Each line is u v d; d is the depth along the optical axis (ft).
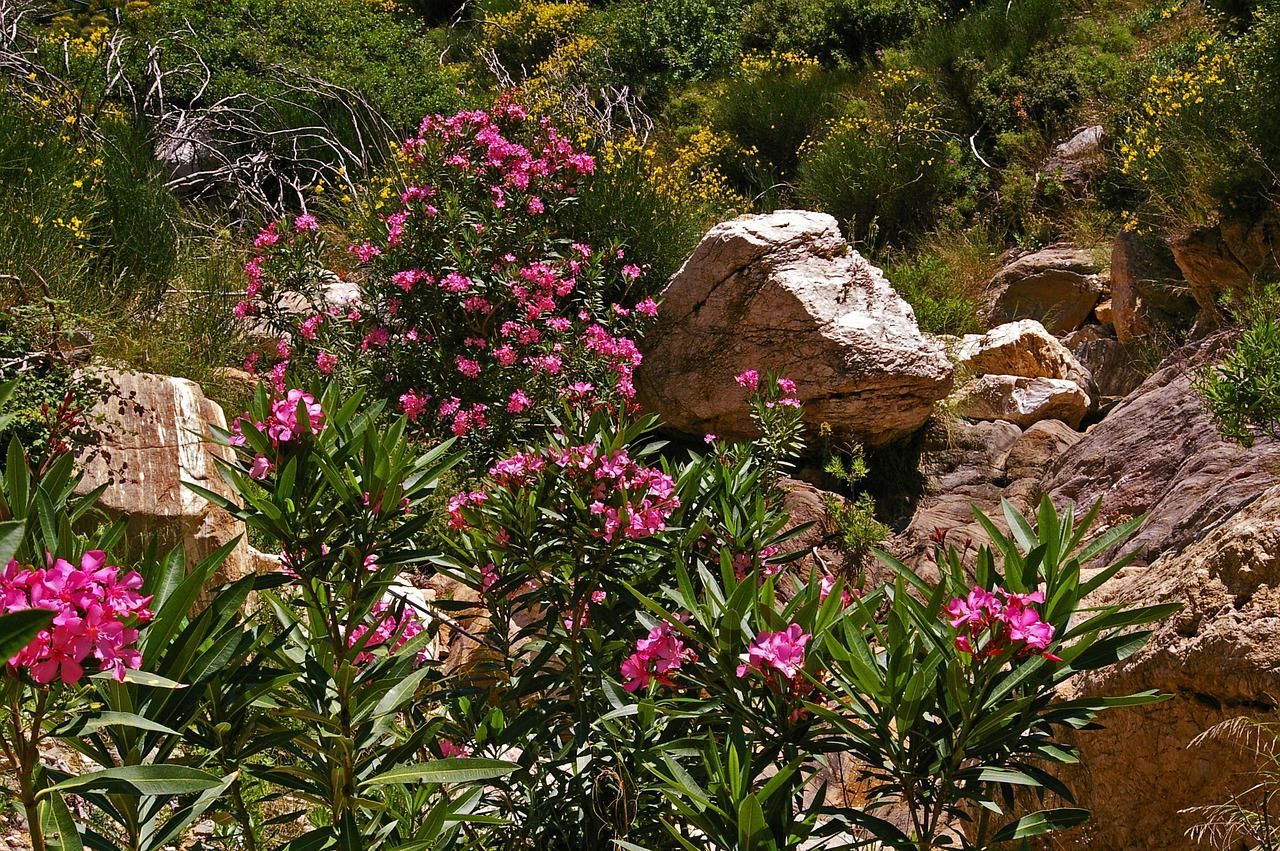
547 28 43.83
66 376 13.25
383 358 17.85
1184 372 16.65
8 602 3.94
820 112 34.50
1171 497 13.29
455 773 5.81
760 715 5.84
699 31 41.78
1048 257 25.48
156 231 20.79
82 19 33.96
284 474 6.27
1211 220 20.38
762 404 12.34
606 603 7.85
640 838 6.74
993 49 33.73
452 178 18.84
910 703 5.13
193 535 12.70
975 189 30.09
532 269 17.75
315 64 32.14
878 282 20.10
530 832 7.17
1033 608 5.46
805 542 16.43
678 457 20.42
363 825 6.20
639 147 26.37
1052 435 19.24
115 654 4.15
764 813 5.02
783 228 19.89
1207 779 7.32
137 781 4.51
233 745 5.56
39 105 22.38
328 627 6.58
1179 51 29.71
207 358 18.45
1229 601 7.57
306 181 29.35
